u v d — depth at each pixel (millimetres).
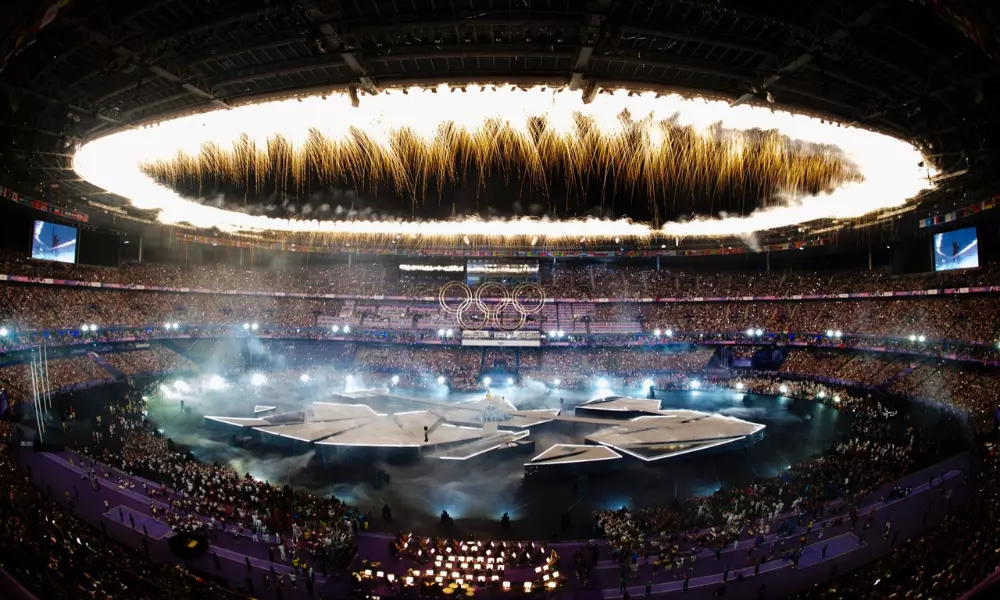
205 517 38094
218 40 21750
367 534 37281
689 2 18422
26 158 41938
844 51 22266
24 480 32781
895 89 25641
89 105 29562
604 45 20344
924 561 27359
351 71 24000
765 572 32312
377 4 18812
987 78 23828
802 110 27500
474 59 23141
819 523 37844
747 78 23922
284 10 18672
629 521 37969
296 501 40219
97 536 31766
